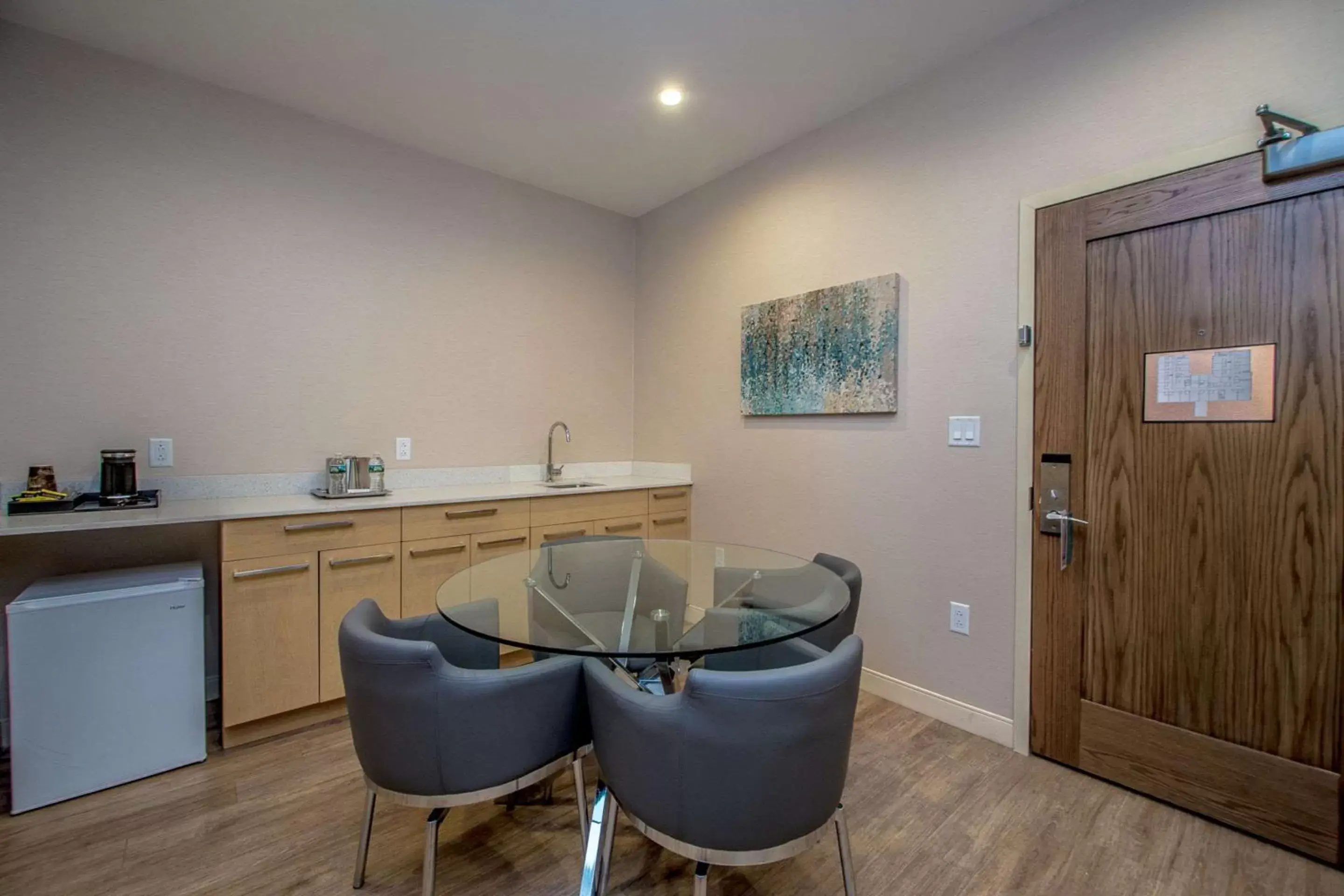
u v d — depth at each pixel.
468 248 3.16
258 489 2.57
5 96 2.07
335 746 2.17
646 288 3.79
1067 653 1.99
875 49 2.20
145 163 2.30
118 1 1.95
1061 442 1.99
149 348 2.32
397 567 2.45
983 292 2.18
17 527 1.72
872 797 1.84
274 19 2.04
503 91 2.47
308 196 2.67
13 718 1.74
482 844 1.64
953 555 2.29
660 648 1.37
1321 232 1.53
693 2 1.95
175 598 1.98
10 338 2.09
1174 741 1.78
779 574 2.00
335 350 2.76
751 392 3.06
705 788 1.14
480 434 3.23
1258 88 1.62
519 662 2.99
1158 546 1.81
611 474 3.78
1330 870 1.53
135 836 1.66
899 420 2.45
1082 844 1.63
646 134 2.82
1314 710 1.56
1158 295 1.79
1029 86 2.05
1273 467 1.61
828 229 2.71
